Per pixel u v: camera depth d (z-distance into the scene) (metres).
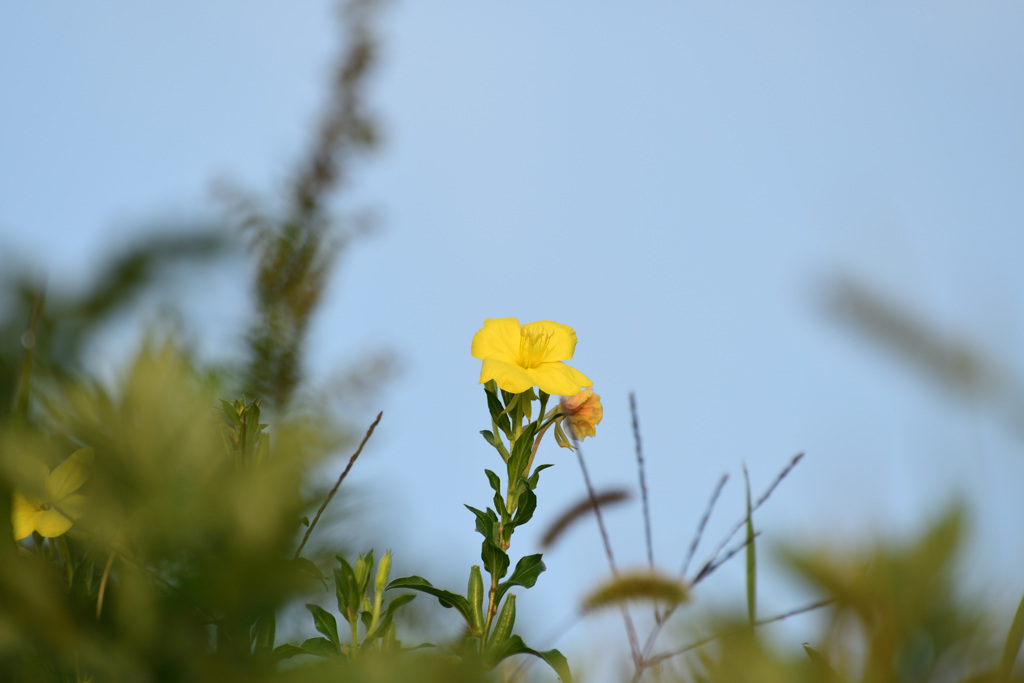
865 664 1.02
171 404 1.17
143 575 1.17
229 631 1.17
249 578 1.16
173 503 1.16
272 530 1.16
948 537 0.96
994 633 0.98
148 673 1.17
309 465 1.17
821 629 1.06
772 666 1.07
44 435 1.17
